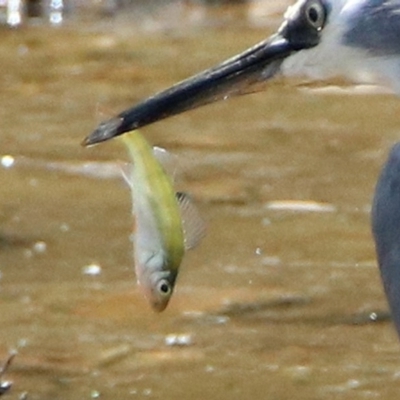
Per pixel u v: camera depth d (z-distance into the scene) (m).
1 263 13.06
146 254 8.27
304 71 9.64
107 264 13.08
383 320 11.84
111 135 9.34
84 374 10.88
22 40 21.69
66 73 19.84
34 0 23.36
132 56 20.77
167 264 8.27
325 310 12.04
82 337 11.51
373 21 9.41
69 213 14.42
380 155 16.31
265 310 12.04
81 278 12.74
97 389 10.62
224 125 17.52
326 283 12.63
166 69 20.06
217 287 12.52
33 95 18.78
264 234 13.86
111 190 15.16
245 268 12.97
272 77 9.66
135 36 22.02
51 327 11.68
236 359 11.16
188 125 17.50
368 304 12.14
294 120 17.75
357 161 16.09
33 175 15.62
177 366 11.05
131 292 12.39
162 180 8.29
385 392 10.62
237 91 9.68
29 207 14.60
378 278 12.74
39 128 17.30
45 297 12.29
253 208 14.59
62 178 15.53
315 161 16.12
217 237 13.76
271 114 18.03
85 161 16.05
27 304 12.13
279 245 13.59
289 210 14.54
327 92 18.97
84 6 23.58
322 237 13.79
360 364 11.07
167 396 10.54
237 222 14.18
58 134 17.03
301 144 16.77
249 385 10.73
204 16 23.23
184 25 22.78
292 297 12.29
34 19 22.98
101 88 19.09
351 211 14.54
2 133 17.09
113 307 12.09
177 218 8.28
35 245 13.54
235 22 22.81
